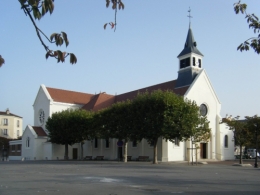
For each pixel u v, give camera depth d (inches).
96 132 1979.6
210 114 2108.8
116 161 1884.8
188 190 588.7
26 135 2472.9
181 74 2158.0
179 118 1539.1
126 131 1696.6
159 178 817.5
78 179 775.1
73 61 217.9
